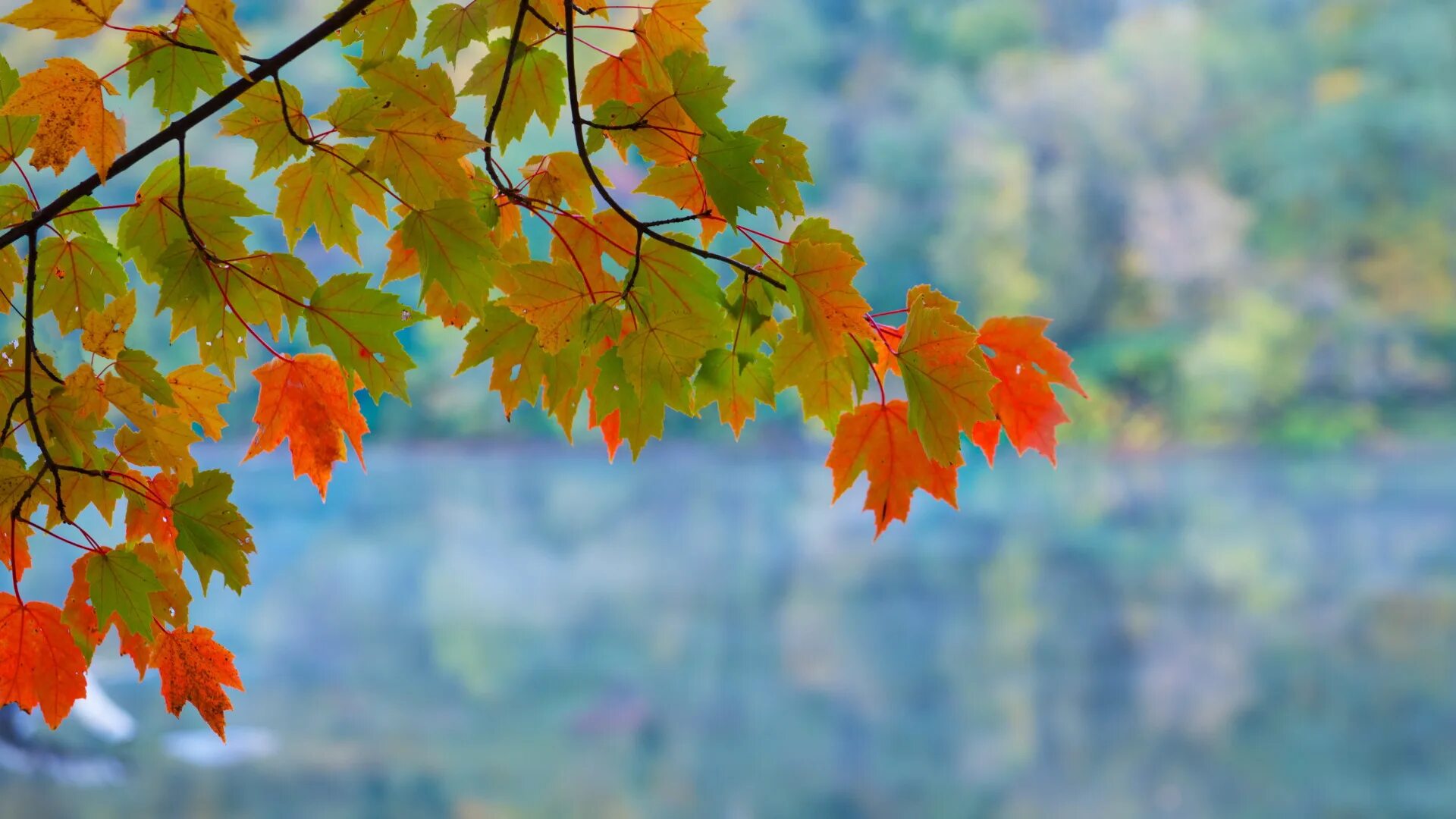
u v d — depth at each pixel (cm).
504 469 2336
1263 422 2823
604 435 93
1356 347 2850
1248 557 1572
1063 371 93
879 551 1617
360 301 87
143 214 90
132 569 86
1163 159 2997
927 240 2916
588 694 993
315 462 98
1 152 84
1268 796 809
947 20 3212
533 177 98
